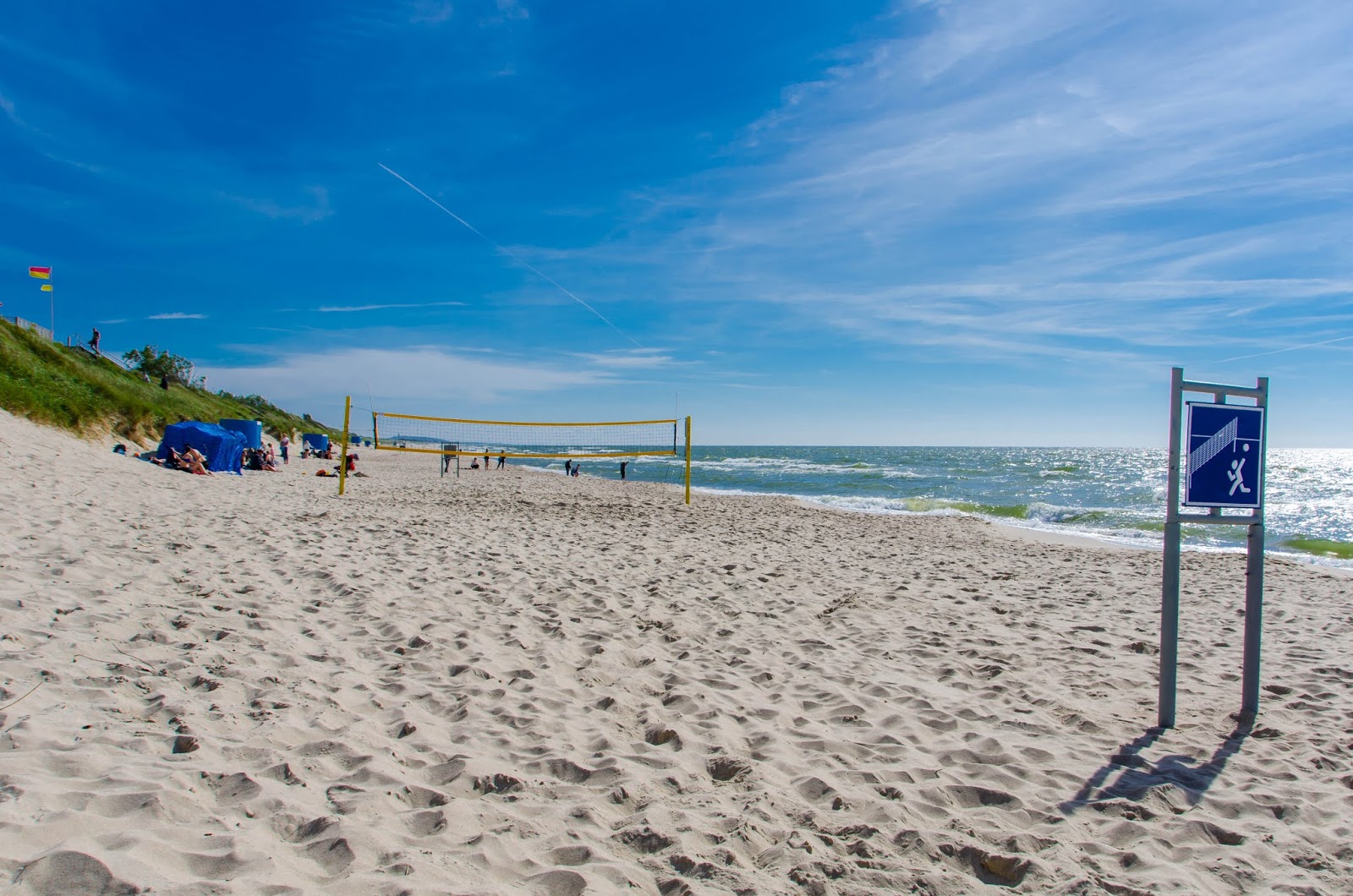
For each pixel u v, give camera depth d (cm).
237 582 514
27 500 788
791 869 204
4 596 408
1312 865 222
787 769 278
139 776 220
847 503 1934
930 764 289
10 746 232
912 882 202
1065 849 224
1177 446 325
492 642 429
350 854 191
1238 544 1276
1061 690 389
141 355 3622
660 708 341
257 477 1764
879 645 470
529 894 183
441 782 249
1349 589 746
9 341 1817
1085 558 939
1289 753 310
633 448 2153
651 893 191
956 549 989
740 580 668
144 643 364
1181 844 232
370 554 677
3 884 157
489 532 901
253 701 305
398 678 356
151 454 1683
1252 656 345
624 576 653
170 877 168
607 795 246
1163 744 317
